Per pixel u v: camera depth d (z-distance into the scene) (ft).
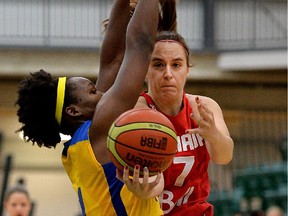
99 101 24.50
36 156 111.24
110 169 24.08
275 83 101.30
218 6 101.09
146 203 24.09
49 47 97.60
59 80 25.05
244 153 100.17
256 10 100.94
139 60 24.27
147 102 26.84
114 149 22.49
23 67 97.60
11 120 106.01
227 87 101.60
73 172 25.36
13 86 99.40
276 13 100.68
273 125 102.37
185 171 26.91
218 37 101.04
